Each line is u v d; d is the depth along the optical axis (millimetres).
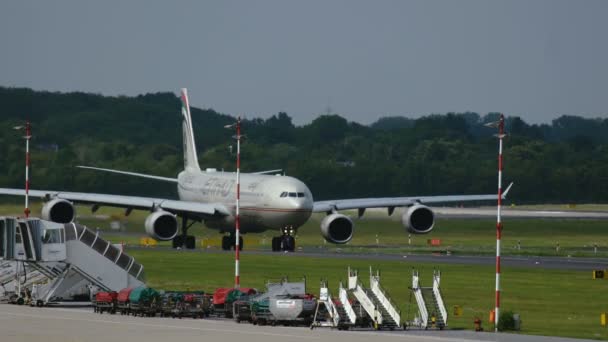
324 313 115562
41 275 144125
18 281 140625
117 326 110188
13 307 132125
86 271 136875
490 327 115875
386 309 113375
